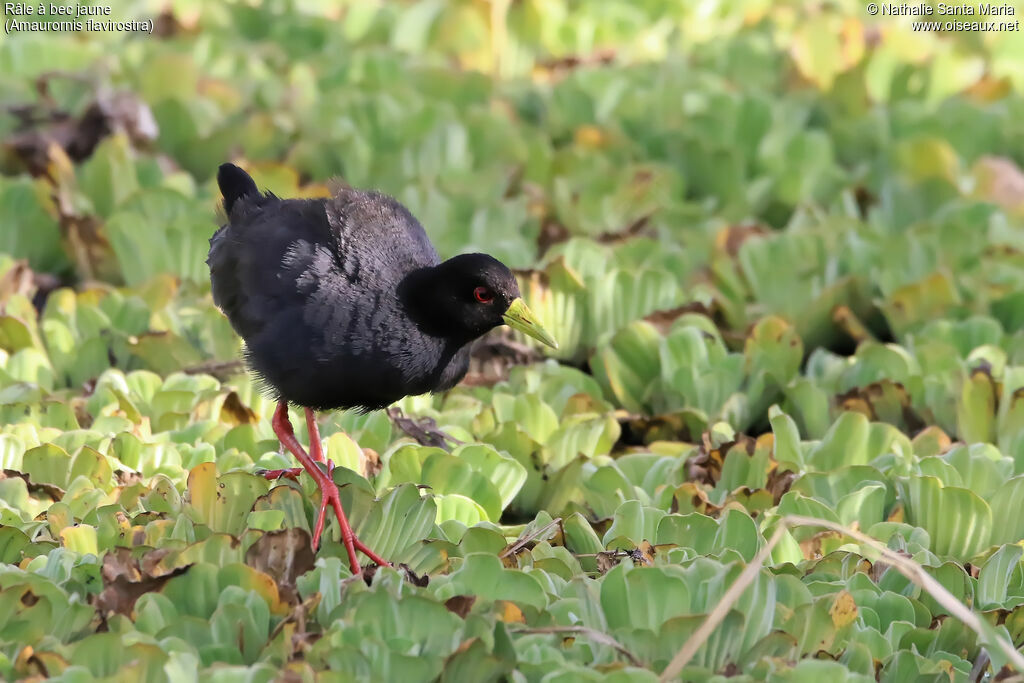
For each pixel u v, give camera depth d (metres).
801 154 16.67
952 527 8.83
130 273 13.22
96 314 11.74
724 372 11.23
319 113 16.69
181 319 11.91
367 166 15.72
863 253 13.55
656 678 6.44
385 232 9.20
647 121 17.61
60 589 6.96
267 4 21.36
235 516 8.38
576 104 17.91
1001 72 19.97
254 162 14.27
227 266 9.40
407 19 20.20
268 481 8.44
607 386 11.87
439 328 9.23
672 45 20.69
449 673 6.61
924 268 13.58
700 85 18.36
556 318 12.33
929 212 15.56
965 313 12.70
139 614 6.92
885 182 15.74
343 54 19.45
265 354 9.02
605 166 15.91
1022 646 7.61
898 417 11.01
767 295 13.09
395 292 9.07
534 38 20.36
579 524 8.47
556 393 11.26
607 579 7.18
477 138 16.45
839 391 11.58
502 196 15.21
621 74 18.52
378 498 8.52
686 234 14.35
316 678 6.37
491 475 9.33
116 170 14.63
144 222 13.02
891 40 19.78
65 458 8.94
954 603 6.71
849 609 7.32
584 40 20.75
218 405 10.38
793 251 13.73
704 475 9.82
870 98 18.89
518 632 6.91
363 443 10.11
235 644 6.87
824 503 8.90
